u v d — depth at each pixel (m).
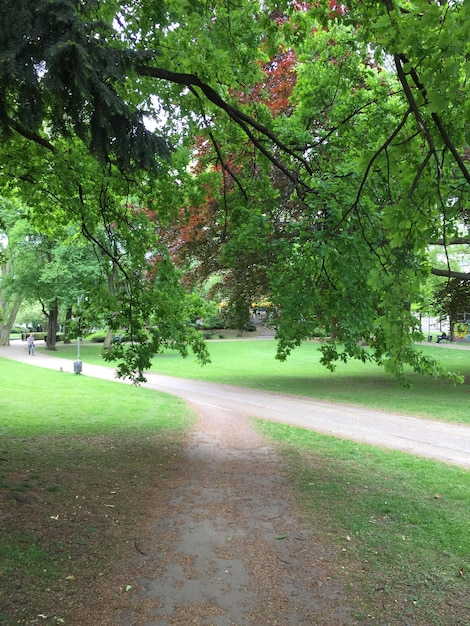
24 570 4.03
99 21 3.54
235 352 38.22
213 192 9.76
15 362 30.91
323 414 13.98
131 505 5.93
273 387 20.52
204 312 9.80
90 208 9.39
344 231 5.75
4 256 16.45
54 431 10.45
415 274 4.40
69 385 19.70
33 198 9.88
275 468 8.01
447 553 4.78
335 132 7.83
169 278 9.41
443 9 3.00
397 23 3.32
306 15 6.27
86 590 3.89
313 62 8.70
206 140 11.47
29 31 3.12
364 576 4.32
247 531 5.32
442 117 3.97
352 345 6.47
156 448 9.25
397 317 4.20
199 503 6.20
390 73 9.53
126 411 13.77
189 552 4.74
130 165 4.23
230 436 10.67
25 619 3.40
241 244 6.73
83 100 3.51
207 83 6.41
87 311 8.75
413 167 4.23
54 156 7.65
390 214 3.94
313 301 6.09
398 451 9.40
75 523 5.13
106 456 8.31
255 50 7.39
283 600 3.90
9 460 7.39
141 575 4.22
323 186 5.79
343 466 8.20
